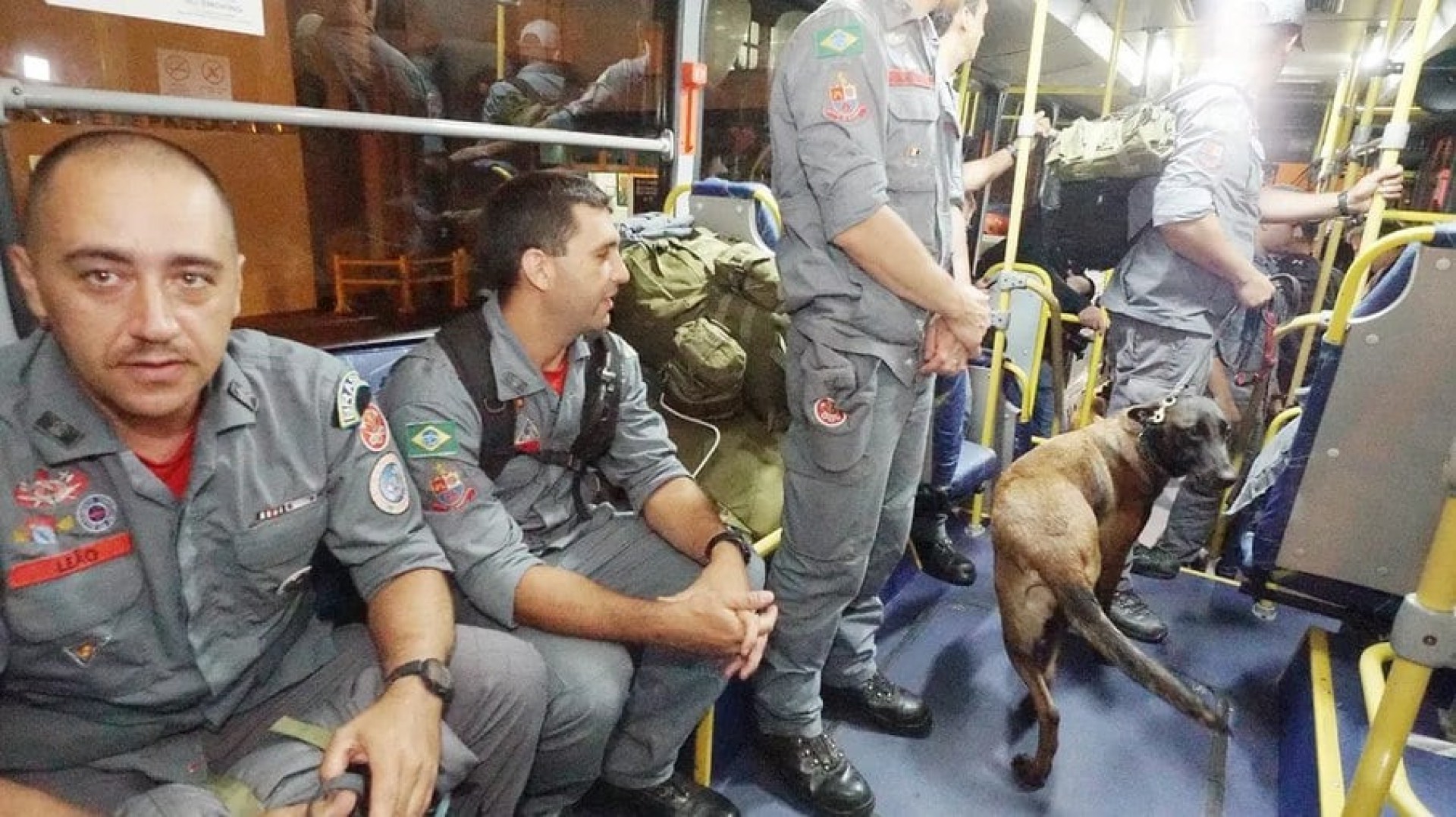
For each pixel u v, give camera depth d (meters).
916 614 2.75
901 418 1.70
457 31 2.56
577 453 1.67
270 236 2.06
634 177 2.83
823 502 1.69
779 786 1.95
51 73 1.42
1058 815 1.90
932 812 1.89
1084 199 3.08
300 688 1.27
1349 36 4.53
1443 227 1.63
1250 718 2.29
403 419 1.44
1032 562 1.86
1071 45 4.54
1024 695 2.33
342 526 1.26
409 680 1.15
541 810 1.53
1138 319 2.68
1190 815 1.92
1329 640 2.21
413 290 2.29
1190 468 2.03
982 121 5.35
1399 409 1.77
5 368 1.02
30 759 1.07
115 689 1.08
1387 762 1.07
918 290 1.55
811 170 1.53
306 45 2.16
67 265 0.91
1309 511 1.95
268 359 1.22
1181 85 2.56
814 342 1.63
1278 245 4.12
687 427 2.14
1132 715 2.26
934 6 1.63
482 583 1.43
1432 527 1.82
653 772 1.69
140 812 0.92
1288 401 3.24
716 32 3.03
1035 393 3.41
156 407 0.98
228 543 1.13
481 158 2.54
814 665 1.86
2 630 0.99
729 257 2.14
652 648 1.58
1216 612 2.83
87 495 1.03
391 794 1.03
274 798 1.01
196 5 1.50
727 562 1.57
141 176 0.92
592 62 2.81
